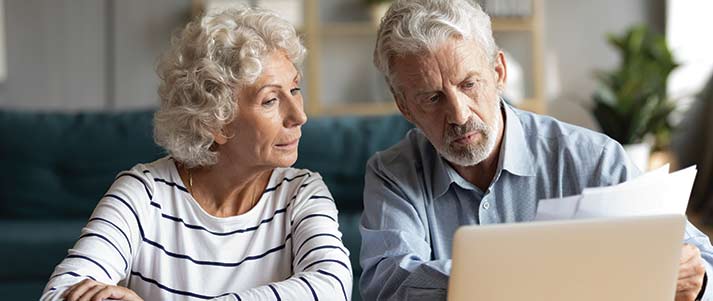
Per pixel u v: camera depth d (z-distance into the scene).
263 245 1.61
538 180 1.70
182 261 1.59
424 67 1.51
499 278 1.23
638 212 1.35
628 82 5.50
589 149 1.69
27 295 3.18
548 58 6.12
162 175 1.63
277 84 1.51
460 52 1.52
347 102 6.00
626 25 6.11
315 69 5.74
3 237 3.19
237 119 1.51
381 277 1.63
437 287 1.52
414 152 1.77
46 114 3.70
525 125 1.74
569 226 1.23
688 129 5.64
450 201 1.72
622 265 1.27
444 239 1.72
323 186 1.67
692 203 5.42
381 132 3.55
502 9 5.68
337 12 5.97
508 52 5.82
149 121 3.63
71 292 1.40
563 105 6.14
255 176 1.60
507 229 1.22
